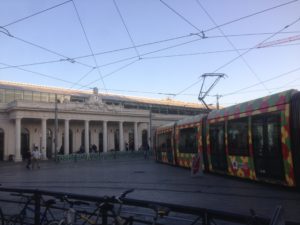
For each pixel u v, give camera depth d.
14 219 7.09
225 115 18.05
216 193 13.19
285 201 11.16
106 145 63.06
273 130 13.84
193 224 4.53
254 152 15.09
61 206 6.94
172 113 76.50
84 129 63.44
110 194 14.04
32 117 53.69
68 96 62.25
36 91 58.62
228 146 17.48
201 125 21.38
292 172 12.78
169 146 28.72
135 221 5.11
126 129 71.69
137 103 71.19
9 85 56.94
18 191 6.93
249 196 12.26
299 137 12.49
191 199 12.22
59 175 24.62
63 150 60.25
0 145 54.84
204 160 20.70
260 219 3.74
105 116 63.00
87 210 6.07
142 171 25.03
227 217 4.10
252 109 15.46
